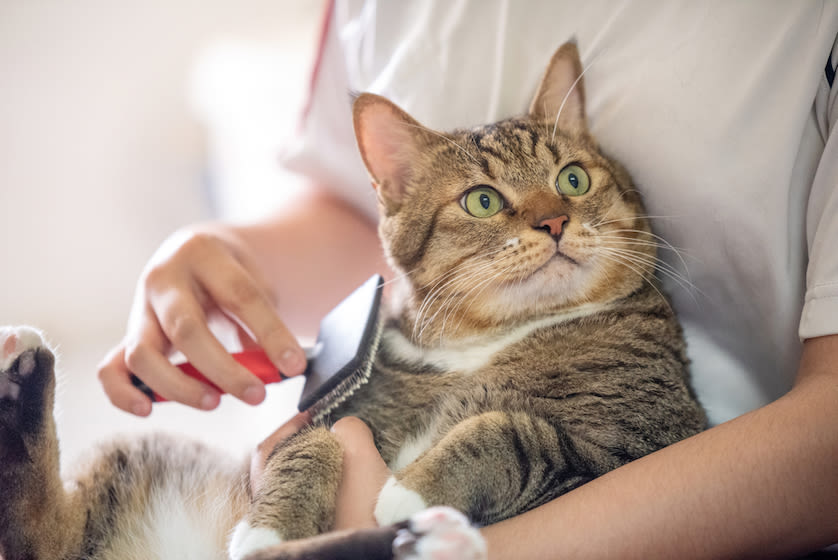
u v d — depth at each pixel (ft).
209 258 4.93
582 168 4.51
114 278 10.60
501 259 4.36
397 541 3.05
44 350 4.23
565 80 4.73
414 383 4.55
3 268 10.30
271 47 10.56
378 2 5.47
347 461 3.94
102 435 5.78
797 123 4.04
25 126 10.02
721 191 4.16
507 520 3.34
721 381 4.75
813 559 3.50
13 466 4.11
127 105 10.28
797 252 4.20
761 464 3.11
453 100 5.12
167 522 4.50
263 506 3.78
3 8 9.64
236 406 8.82
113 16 9.98
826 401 3.21
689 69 4.28
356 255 6.66
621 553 3.08
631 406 4.09
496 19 5.00
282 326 4.54
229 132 10.57
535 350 4.44
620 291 4.54
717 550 3.09
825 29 4.01
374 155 4.71
